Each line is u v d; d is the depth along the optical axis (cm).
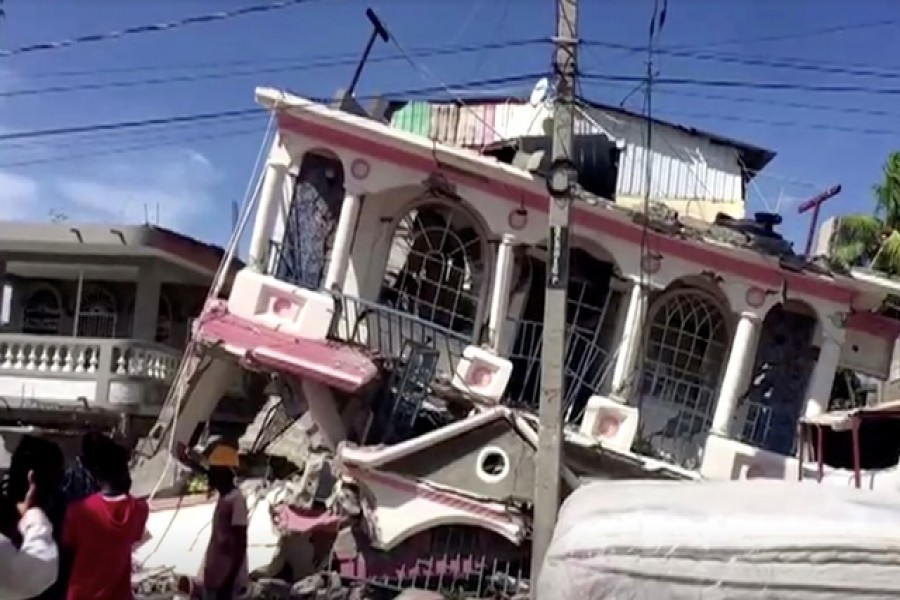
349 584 1185
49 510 499
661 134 2241
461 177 1534
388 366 1408
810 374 1667
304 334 1426
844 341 1664
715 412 1609
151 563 1159
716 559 357
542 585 381
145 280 1956
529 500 1251
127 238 1861
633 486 451
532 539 1198
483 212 1538
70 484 577
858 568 350
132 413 1859
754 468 1556
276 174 1520
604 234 1579
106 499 517
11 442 1889
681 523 368
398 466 1249
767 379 1680
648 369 1661
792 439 1664
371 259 1579
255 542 1253
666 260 1590
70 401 1842
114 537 513
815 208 2128
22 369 1870
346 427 1370
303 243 1538
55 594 501
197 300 2141
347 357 1370
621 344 1584
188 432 1459
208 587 896
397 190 1570
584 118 1727
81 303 2081
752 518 370
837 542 353
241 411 2005
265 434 1509
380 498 1238
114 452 529
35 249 1927
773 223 1703
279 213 1536
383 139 1509
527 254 1588
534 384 1588
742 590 353
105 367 1847
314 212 1548
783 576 352
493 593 1214
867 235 2489
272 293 1440
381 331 1562
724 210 2175
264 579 1145
